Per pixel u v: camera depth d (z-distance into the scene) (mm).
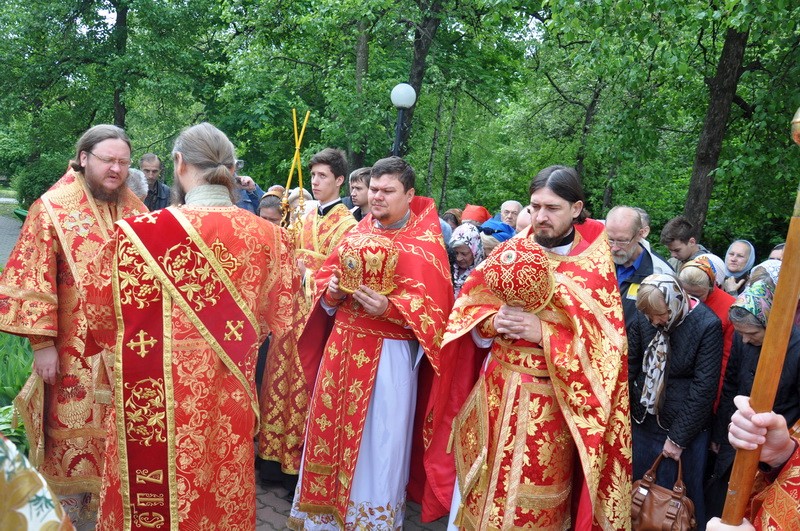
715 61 10312
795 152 9531
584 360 2609
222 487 2422
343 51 14414
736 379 3195
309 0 14141
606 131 11281
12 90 20438
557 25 8172
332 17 12102
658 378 3217
